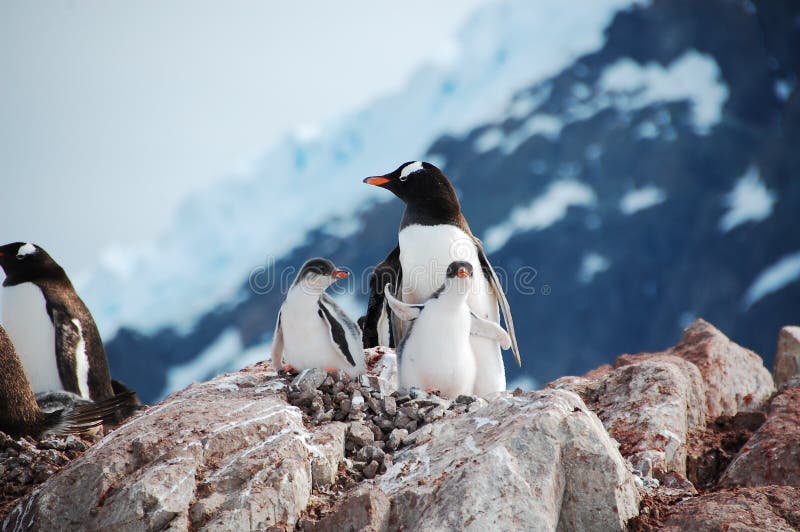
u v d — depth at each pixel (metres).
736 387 12.85
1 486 9.17
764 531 7.28
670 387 10.66
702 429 11.06
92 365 14.70
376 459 8.48
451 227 11.49
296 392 9.33
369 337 14.24
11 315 14.45
